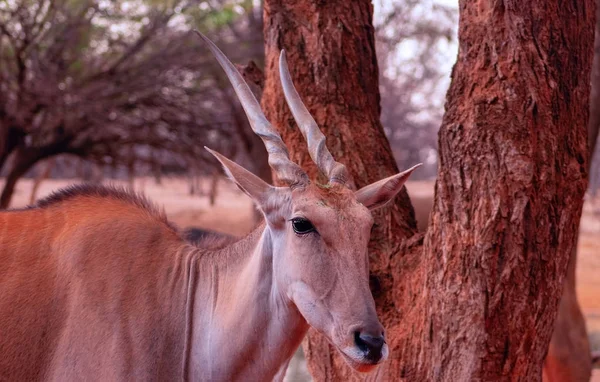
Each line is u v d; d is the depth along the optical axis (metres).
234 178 3.86
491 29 4.31
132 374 4.10
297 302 3.72
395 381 4.53
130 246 4.32
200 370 4.17
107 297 4.17
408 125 33.16
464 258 4.26
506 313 4.21
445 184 4.37
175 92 14.08
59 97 12.60
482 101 4.28
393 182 3.89
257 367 4.06
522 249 4.18
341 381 4.84
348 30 5.27
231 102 14.27
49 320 4.20
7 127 12.78
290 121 5.18
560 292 4.35
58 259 4.30
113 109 13.49
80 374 4.10
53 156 13.67
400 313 4.73
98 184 4.66
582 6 4.38
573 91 4.34
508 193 4.18
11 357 4.18
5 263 4.33
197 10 14.17
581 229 23.08
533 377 4.34
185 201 24.75
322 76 5.20
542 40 4.26
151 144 14.08
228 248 4.31
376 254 4.94
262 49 14.66
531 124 4.21
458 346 4.27
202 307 4.23
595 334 10.73
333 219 3.62
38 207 4.59
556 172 4.23
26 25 12.52
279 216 3.82
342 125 5.15
